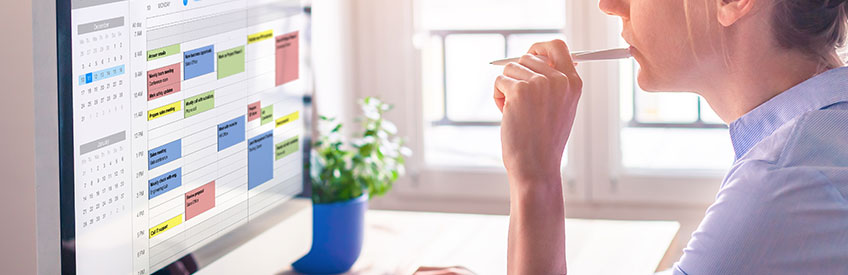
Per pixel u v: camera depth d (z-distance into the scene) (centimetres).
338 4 226
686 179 231
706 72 69
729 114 71
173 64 73
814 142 62
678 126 235
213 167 80
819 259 59
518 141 76
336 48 225
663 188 233
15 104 59
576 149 237
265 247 91
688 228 234
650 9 69
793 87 66
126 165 68
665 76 71
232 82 82
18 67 59
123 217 69
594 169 236
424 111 243
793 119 64
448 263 125
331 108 221
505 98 83
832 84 65
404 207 250
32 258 61
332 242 120
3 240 62
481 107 243
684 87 71
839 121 62
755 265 61
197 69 76
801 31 65
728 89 70
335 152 133
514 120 76
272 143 91
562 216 77
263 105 88
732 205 62
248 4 84
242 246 87
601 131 234
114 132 67
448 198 247
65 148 62
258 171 89
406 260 127
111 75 66
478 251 132
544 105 76
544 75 77
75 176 63
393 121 244
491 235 142
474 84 242
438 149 248
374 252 132
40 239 61
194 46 75
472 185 244
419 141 244
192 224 78
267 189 91
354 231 122
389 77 242
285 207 95
